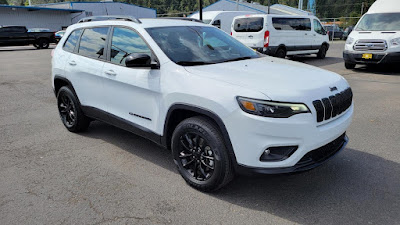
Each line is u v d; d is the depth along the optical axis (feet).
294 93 9.16
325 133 9.52
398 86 26.73
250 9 108.06
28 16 120.06
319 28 48.88
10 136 16.33
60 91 16.47
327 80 10.58
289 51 43.91
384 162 12.68
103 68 13.62
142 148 14.64
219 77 10.14
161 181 11.56
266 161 9.18
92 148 14.66
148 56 11.24
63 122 17.16
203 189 10.61
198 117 10.35
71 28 16.70
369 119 18.12
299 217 9.32
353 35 34.17
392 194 10.39
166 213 9.62
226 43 14.05
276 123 8.79
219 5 116.16
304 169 9.26
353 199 10.17
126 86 12.59
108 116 13.93
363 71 34.81
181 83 10.55
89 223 9.17
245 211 9.68
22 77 35.35
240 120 9.09
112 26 13.93
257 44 41.27
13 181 11.65
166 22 13.64
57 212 9.71
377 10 34.68
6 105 22.84
